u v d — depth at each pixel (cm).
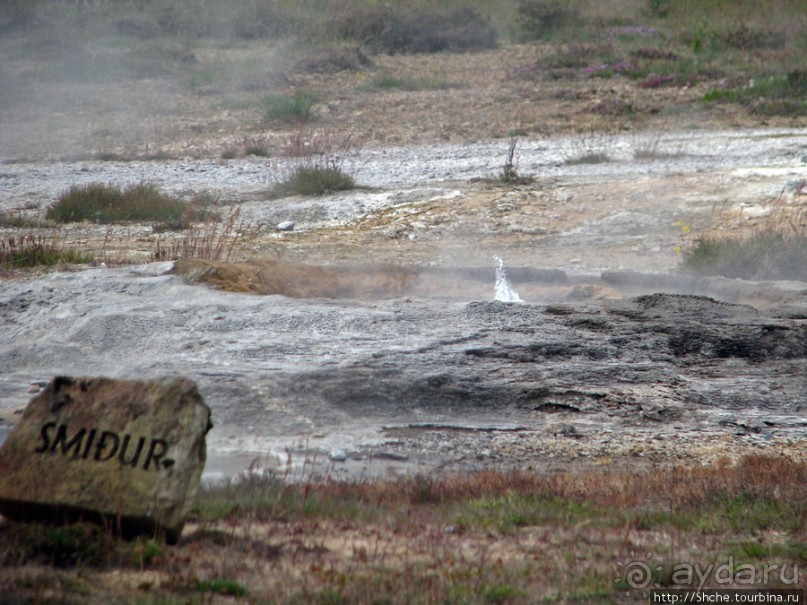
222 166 8212
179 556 1809
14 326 3725
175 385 1925
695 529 2133
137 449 1878
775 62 11375
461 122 9744
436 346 3384
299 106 9888
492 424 3005
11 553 1742
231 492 2223
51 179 7644
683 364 3459
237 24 14112
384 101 10644
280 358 3275
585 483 2472
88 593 1617
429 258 5519
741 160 7544
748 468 2578
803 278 5003
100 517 1850
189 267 4297
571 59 11906
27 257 4994
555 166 7769
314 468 2559
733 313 3875
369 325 3562
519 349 3388
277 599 1631
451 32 13438
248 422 2880
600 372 3297
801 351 3588
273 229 6325
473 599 1667
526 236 6031
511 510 2212
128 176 7744
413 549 1939
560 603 1688
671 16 14238
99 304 3766
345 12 14150
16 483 1872
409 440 2844
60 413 1934
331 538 1994
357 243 5922
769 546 2017
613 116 9812
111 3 15075
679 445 2884
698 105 10044
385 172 7781
